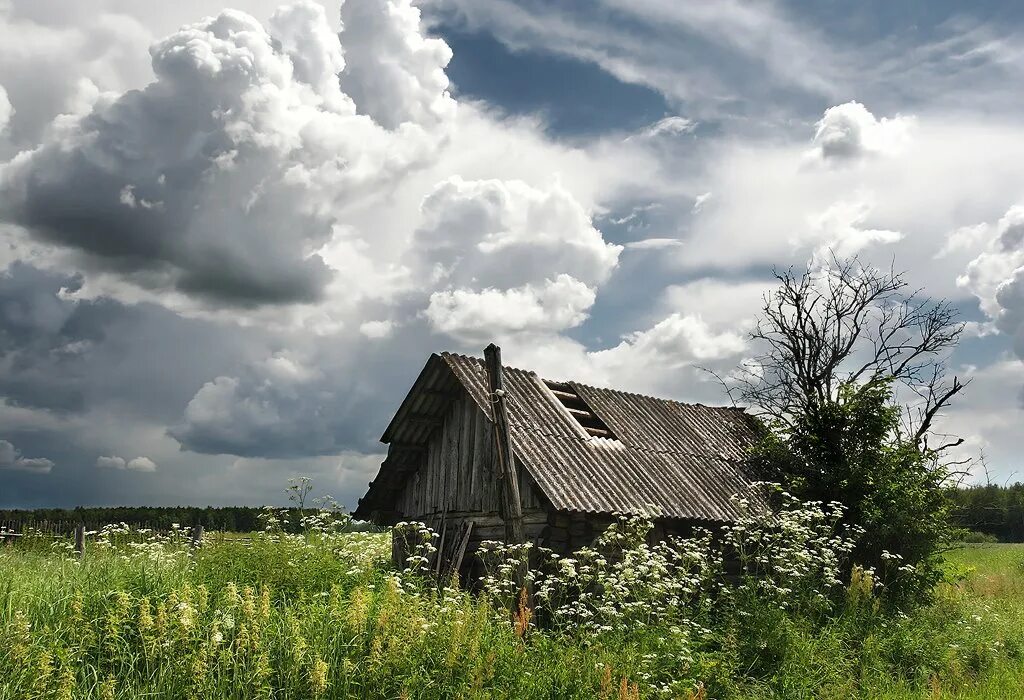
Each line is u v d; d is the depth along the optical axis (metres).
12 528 18.88
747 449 21.70
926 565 19.67
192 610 9.45
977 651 14.58
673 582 13.30
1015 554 35.62
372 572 12.98
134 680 8.66
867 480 19.86
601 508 15.06
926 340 25.84
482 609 11.01
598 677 9.99
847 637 14.23
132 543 14.05
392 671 9.34
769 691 11.60
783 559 15.27
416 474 18.67
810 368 25.45
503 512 14.57
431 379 17.33
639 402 21.27
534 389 18.70
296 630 9.59
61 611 9.80
